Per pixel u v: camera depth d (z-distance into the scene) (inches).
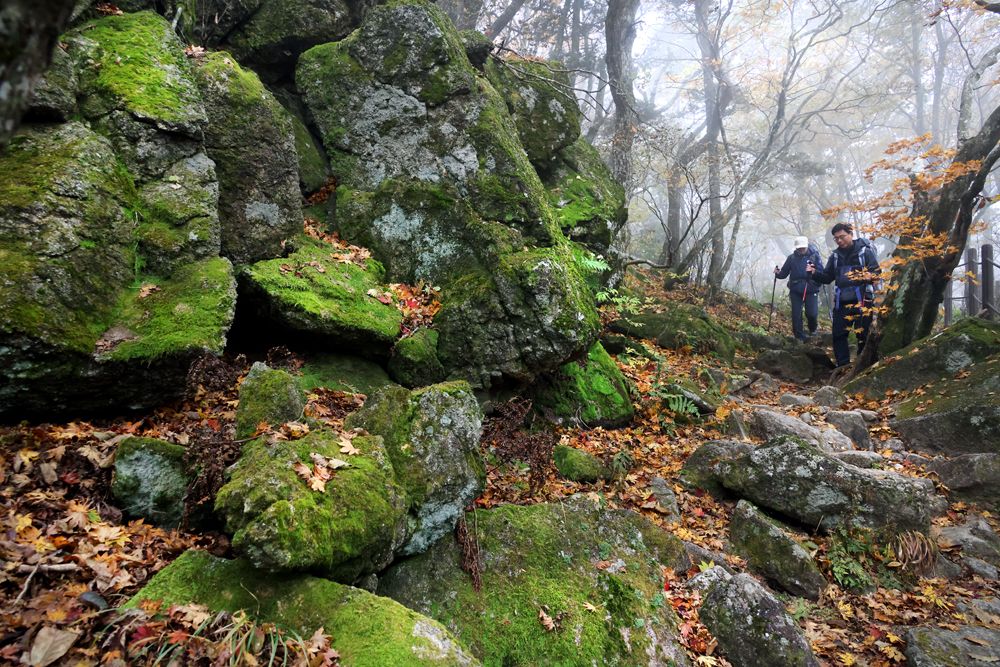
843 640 158.7
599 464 212.2
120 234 164.1
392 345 212.1
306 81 261.6
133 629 97.3
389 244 240.5
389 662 98.7
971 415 256.1
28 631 93.4
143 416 162.7
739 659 145.6
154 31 198.1
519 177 243.4
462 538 148.6
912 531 190.1
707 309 548.1
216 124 205.0
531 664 131.6
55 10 49.8
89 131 168.1
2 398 137.1
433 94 248.7
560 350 217.5
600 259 308.0
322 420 156.0
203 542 129.2
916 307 370.9
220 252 198.2
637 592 152.4
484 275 226.8
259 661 98.0
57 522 119.4
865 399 320.5
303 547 109.1
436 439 149.5
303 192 252.4
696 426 270.2
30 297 138.1
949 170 301.0
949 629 160.7
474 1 659.4
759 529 189.0
